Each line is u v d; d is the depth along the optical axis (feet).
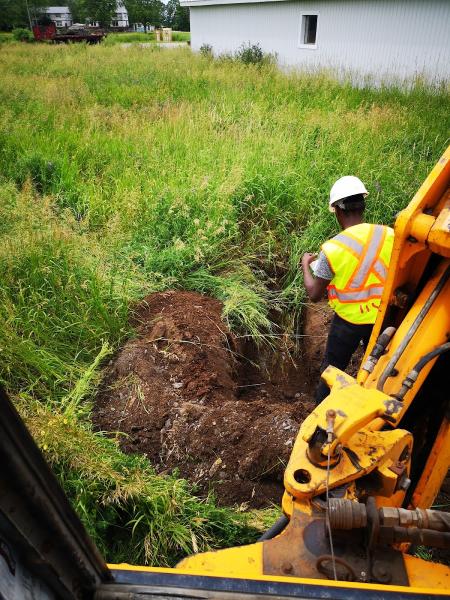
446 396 8.09
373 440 6.49
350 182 11.96
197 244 18.20
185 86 43.39
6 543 3.16
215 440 11.70
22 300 14.55
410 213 7.14
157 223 19.67
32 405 11.24
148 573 4.52
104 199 21.53
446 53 44.21
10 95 37.22
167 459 11.60
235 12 67.97
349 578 5.54
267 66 54.24
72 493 9.92
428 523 5.35
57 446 10.03
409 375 6.86
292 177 22.06
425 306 7.49
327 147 25.00
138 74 49.73
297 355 16.98
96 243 17.48
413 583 5.50
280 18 60.70
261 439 11.60
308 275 12.29
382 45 49.42
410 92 41.65
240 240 19.79
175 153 24.64
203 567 5.72
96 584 4.20
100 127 29.94
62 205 21.36
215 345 14.70
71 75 49.39
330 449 5.90
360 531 5.87
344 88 42.27
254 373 16.19
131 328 14.97
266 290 18.17
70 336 14.44
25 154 24.82
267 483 11.32
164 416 12.25
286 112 31.76
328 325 16.99
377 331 8.27
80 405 12.57
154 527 9.77
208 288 17.54
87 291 15.44
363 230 11.31
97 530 9.54
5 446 2.90
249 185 21.34
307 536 5.89
